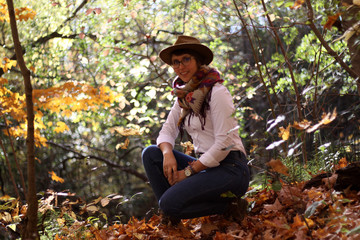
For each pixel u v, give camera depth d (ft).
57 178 10.87
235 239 8.17
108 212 35.40
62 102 12.48
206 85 8.61
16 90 29.12
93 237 10.03
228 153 8.71
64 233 10.46
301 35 21.93
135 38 26.11
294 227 7.54
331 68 16.60
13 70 30.30
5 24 28.76
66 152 39.73
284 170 7.18
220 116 8.46
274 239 7.40
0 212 10.28
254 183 10.39
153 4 21.02
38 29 23.89
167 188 9.55
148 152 9.55
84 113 22.65
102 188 42.50
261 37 31.42
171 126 9.83
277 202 8.91
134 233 9.13
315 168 12.00
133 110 17.97
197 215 8.64
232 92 20.17
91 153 42.09
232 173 8.57
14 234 10.89
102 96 12.44
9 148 33.35
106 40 20.11
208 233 8.65
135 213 40.04
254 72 17.12
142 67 17.74
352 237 6.46
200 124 8.87
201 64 9.17
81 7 24.91
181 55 9.00
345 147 12.91
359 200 8.48
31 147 8.18
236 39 30.45
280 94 24.64
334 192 8.41
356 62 11.16
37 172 37.22
